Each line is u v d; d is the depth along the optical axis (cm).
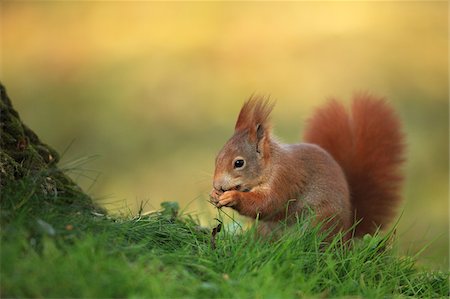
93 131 1875
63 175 739
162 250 609
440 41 2234
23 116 1955
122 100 1988
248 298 539
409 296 649
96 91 2030
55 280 511
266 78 2081
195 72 2089
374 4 2380
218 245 640
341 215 773
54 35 2316
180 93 2020
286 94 2005
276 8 2405
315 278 593
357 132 889
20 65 2186
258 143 750
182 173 1695
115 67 2128
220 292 546
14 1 2447
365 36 2238
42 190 656
